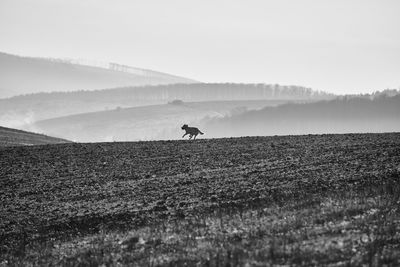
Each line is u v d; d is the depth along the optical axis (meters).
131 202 41.94
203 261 25.16
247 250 25.83
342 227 28.31
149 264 25.77
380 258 23.25
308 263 23.48
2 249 33.84
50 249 32.38
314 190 38.41
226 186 43.38
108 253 29.30
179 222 34.03
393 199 33.22
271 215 32.69
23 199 46.56
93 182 50.12
